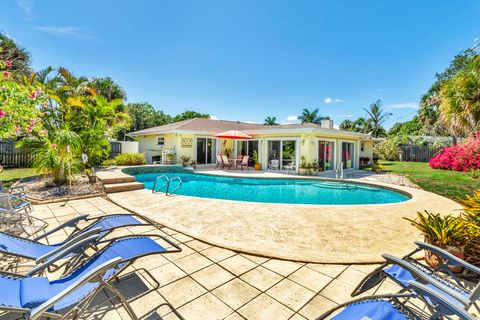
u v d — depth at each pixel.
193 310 2.50
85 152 10.60
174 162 17.33
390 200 10.02
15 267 3.10
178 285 2.93
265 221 5.28
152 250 2.66
